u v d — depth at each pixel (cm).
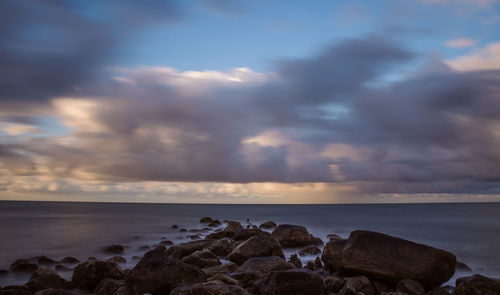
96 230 4828
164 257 1497
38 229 4972
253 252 2127
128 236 4112
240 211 11650
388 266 1552
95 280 1658
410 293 1437
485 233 4319
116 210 12638
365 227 5166
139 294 1421
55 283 1647
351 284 1459
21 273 2055
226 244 2458
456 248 3133
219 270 1745
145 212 10844
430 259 1523
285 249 2833
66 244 3450
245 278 1555
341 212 10538
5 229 4969
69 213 9969
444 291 1444
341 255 1758
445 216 7956
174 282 1417
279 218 7431
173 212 10906
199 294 1198
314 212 10588
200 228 5181
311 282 1361
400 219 6900
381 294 1401
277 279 1346
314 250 2600
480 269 2242
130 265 2322
